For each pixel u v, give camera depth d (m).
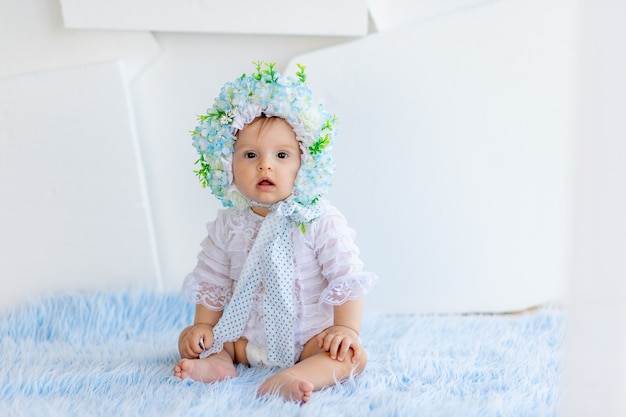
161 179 1.81
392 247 1.81
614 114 0.85
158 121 1.79
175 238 1.84
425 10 1.75
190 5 1.68
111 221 1.76
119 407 1.16
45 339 1.62
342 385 1.27
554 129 1.76
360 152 1.76
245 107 1.29
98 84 1.70
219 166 1.33
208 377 1.28
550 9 1.72
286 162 1.31
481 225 1.80
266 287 1.34
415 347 1.51
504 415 1.10
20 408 1.15
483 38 1.72
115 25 1.68
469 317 1.75
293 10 1.69
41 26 1.70
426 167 1.77
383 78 1.73
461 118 1.75
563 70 1.74
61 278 1.78
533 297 1.83
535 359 1.39
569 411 0.89
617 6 0.83
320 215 1.34
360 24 1.69
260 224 1.37
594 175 0.85
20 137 1.72
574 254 0.87
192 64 1.77
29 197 1.74
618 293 0.86
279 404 1.15
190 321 1.71
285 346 1.34
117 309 1.69
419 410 1.12
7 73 1.71
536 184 1.79
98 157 1.73
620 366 0.87
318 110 1.34
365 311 1.77
